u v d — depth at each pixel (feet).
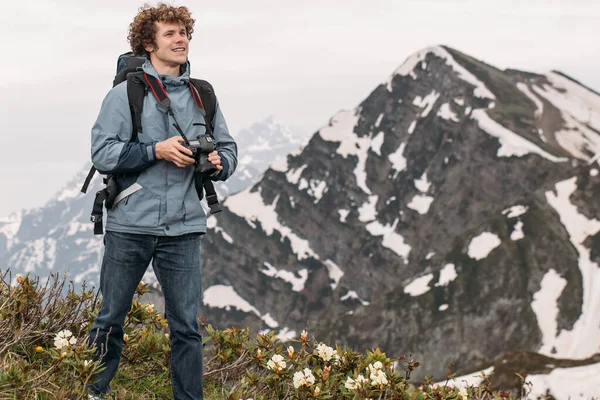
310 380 17.69
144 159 15.11
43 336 18.80
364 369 19.29
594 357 372.17
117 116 15.43
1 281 19.35
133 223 15.44
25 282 18.94
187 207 15.76
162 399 18.63
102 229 15.75
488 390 21.24
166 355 19.19
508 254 602.03
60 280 19.65
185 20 16.11
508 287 577.02
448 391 19.58
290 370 18.79
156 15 15.79
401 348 560.61
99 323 16.39
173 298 16.08
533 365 360.07
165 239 15.83
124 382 18.76
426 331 565.53
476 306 571.28
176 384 16.43
